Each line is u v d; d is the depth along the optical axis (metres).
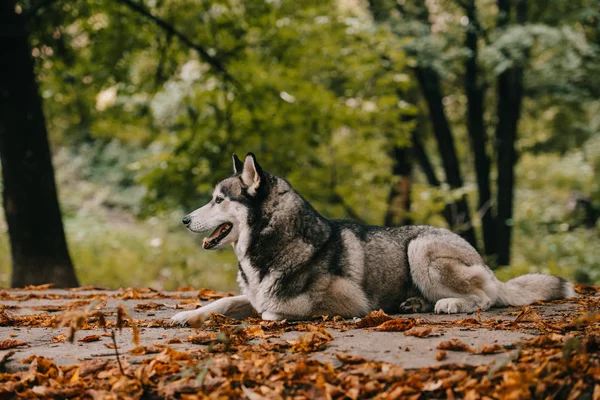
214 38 12.73
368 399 3.29
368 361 3.70
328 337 4.31
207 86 13.90
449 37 14.53
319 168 13.58
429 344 4.09
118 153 22.59
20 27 10.25
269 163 12.78
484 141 15.12
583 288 7.44
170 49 12.76
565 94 14.59
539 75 14.77
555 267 14.68
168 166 12.55
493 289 5.86
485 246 15.29
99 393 3.45
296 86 12.36
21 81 10.21
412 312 5.84
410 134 14.77
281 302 5.46
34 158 10.22
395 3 14.41
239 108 12.52
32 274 10.15
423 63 13.52
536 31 13.02
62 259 10.34
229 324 5.23
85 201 21.30
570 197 23.61
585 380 3.30
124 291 8.41
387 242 5.91
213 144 12.70
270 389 3.36
